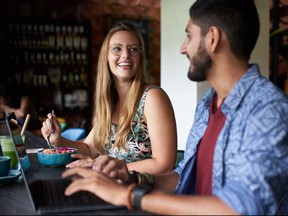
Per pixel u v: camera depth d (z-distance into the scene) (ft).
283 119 3.21
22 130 5.88
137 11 21.91
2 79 18.65
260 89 3.44
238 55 3.67
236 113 3.52
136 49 6.28
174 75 13.23
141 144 6.19
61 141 6.43
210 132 4.11
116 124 6.46
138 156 6.23
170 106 6.09
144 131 6.19
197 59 3.77
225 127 3.56
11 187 4.48
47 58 19.56
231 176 3.35
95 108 6.74
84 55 20.13
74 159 5.70
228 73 3.71
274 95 3.32
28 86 19.44
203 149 4.16
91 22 21.02
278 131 3.16
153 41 22.30
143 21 21.93
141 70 6.35
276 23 14.26
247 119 3.35
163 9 13.84
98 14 21.16
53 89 20.33
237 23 3.56
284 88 14.52
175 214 3.11
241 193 2.99
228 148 3.49
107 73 6.49
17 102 13.82
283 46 15.01
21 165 4.32
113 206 3.45
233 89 3.59
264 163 3.08
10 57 18.80
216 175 3.56
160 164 5.59
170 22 13.41
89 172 3.69
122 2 21.57
